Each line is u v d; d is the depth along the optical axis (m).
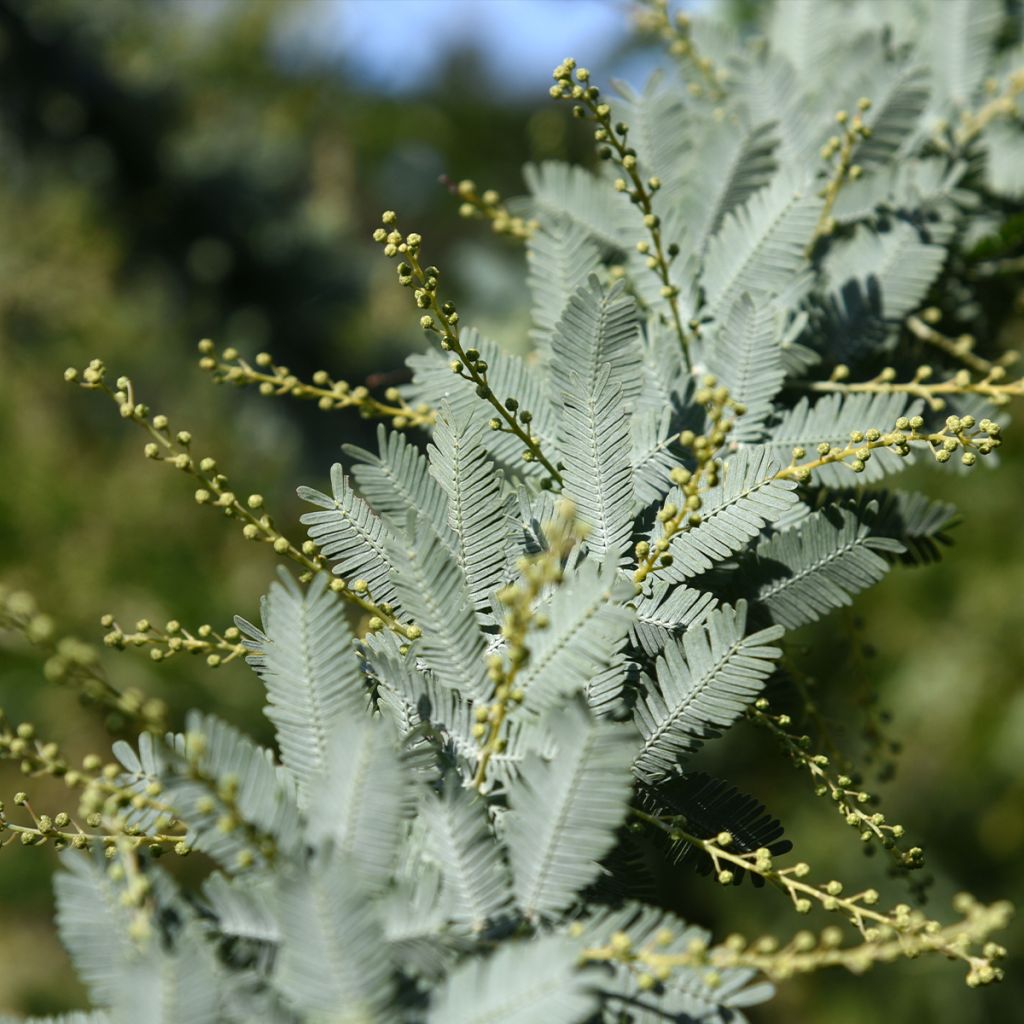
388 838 0.33
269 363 0.40
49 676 0.33
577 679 0.34
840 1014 0.96
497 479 0.37
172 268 0.82
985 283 0.46
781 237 0.40
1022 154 0.45
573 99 0.39
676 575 0.37
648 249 0.40
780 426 0.39
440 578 0.35
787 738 0.38
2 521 0.89
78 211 0.88
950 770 0.92
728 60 0.44
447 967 0.33
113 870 0.33
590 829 0.33
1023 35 0.48
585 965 0.33
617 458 0.37
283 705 0.35
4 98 0.80
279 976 0.33
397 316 0.82
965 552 0.87
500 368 0.39
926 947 0.33
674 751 0.36
